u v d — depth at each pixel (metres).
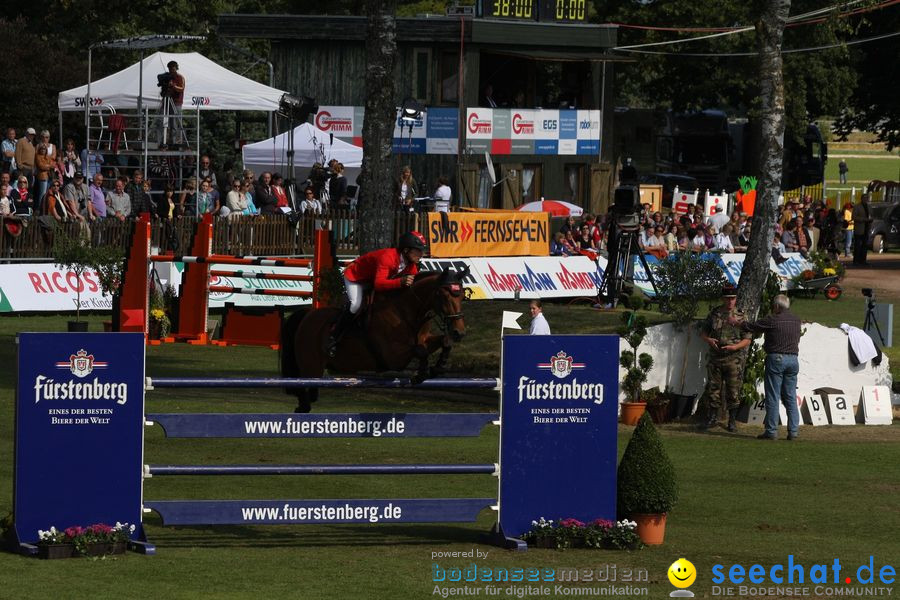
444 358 17.19
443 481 20.58
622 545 16.31
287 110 50.16
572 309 35.28
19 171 44.50
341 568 14.91
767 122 28.53
